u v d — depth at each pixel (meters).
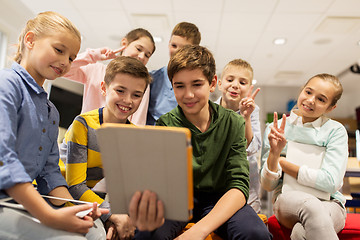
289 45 4.57
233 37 4.35
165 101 1.76
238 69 1.69
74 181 1.11
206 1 3.46
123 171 0.71
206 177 1.08
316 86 1.36
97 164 1.21
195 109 1.04
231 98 1.67
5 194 0.84
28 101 0.93
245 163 1.06
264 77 6.34
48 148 1.03
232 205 0.92
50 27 0.95
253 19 3.82
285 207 1.18
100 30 4.34
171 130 0.66
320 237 1.01
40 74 0.97
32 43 0.96
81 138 1.16
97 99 1.82
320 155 1.31
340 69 5.60
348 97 7.19
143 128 0.67
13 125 0.85
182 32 1.82
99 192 1.20
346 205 1.62
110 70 1.21
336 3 3.39
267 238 0.85
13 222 0.81
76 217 0.84
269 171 1.25
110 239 1.00
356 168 1.52
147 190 0.72
